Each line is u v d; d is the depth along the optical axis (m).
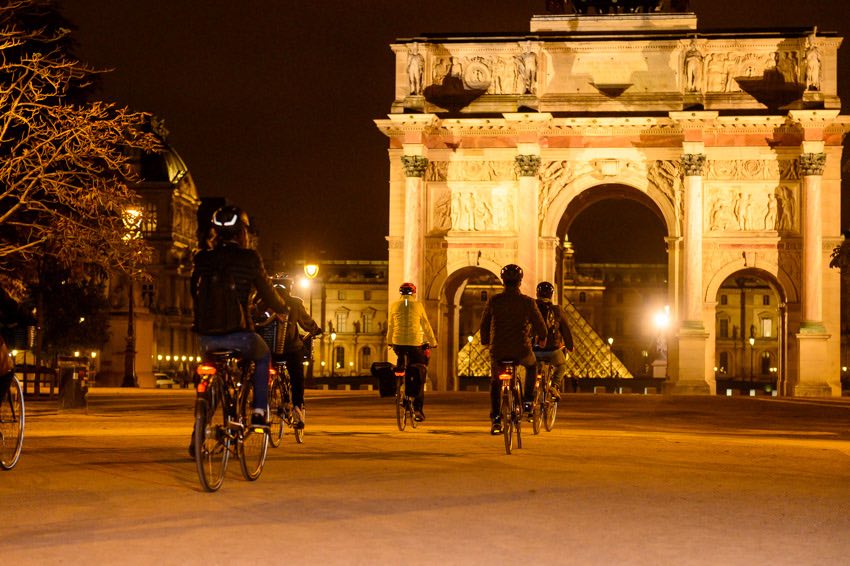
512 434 30.70
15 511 18.67
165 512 18.67
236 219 22.08
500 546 16.09
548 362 37.66
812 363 98.31
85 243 55.03
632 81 102.31
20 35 57.84
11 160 51.81
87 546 15.74
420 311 39.28
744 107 101.19
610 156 102.12
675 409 61.56
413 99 102.06
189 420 45.47
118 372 116.12
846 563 15.16
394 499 20.41
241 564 14.76
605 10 105.69
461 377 148.75
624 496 21.22
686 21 103.31
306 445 31.62
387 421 45.69
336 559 15.12
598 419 50.44
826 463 28.36
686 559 15.34
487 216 103.06
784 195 100.69
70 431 37.97
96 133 52.66
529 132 100.81
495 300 30.73
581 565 14.89
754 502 20.73
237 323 21.86
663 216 102.06
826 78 100.38
